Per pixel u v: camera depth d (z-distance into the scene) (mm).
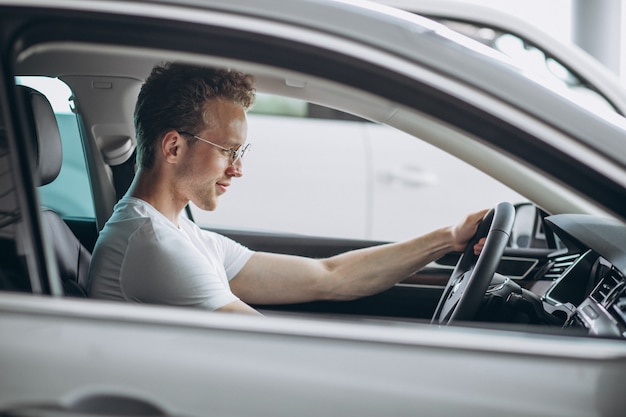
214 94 1927
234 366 1277
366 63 1362
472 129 1359
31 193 1437
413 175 5098
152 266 1879
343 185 5062
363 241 2828
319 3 1403
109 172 2576
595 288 1810
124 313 1325
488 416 1258
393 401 1261
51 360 1293
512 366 1280
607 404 1264
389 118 1585
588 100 1501
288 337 1297
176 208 1996
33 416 1282
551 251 2604
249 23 1367
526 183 1467
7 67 1393
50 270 1432
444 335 1312
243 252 2449
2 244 1413
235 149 1981
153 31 1370
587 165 1348
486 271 1944
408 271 2436
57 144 1900
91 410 1278
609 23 4980
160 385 1275
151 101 1927
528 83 1400
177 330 1302
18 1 1370
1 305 1339
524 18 3680
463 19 3629
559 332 1437
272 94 1927
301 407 1261
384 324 1341
